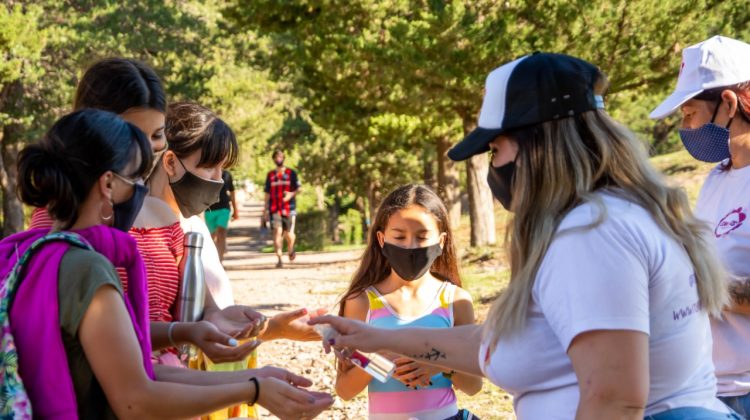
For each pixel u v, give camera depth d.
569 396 2.52
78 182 2.71
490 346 2.64
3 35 20.34
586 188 2.49
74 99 3.44
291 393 2.96
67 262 2.60
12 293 2.59
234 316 3.79
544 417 2.56
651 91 16.38
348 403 6.77
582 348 2.36
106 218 2.82
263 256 31.02
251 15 17.53
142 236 3.56
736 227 3.65
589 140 2.57
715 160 3.89
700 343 2.57
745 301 3.46
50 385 2.54
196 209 3.84
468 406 6.46
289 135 41.34
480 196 18.45
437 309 4.37
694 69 3.80
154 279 3.54
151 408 2.65
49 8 25.48
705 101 3.79
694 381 2.60
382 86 17.22
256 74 33.09
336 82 18.17
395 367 3.61
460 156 2.66
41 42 21.64
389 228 4.25
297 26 17.36
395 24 14.62
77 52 24.94
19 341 2.56
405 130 20.17
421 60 14.41
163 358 3.57
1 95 24.69
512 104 2.59
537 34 14.21
